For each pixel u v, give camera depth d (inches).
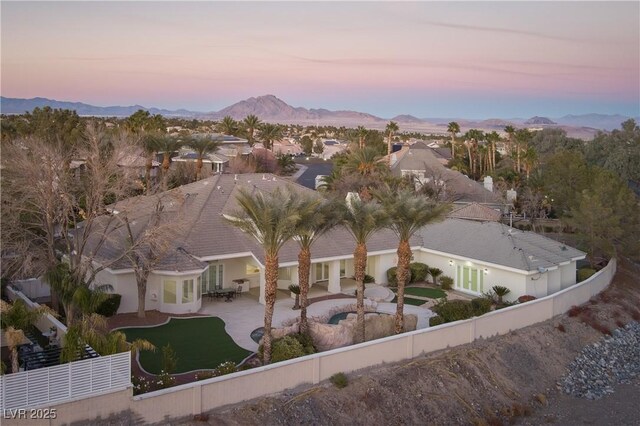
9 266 1355.8
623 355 1485.0
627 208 2092.8
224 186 1846.7
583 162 2632.9
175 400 855.1
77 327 907.4
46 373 761.6
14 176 1358.3
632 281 2037.4
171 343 1187.9
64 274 1091.3
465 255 1705.2
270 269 1066.1
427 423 1039.6
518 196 3080.7
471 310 1317.7
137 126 3501.5
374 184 2726.4
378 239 1761.8
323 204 1171.3
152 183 2268.7
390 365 1131.9
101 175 1353.3
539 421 1141.1
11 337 844.0
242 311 1423.5
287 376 979.3
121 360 815.7
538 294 1627.7
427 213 1215.6
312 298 1558.8
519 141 5083.7
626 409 1211.9
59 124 2888.8
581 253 1806.1
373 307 1480.1
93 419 788.6
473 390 1157.7
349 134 5600.4
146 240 1316.4
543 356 1358.3
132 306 1413.6
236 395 919.0
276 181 1967.3
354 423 979.3
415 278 1780.3
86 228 1328.7
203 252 1480.1
